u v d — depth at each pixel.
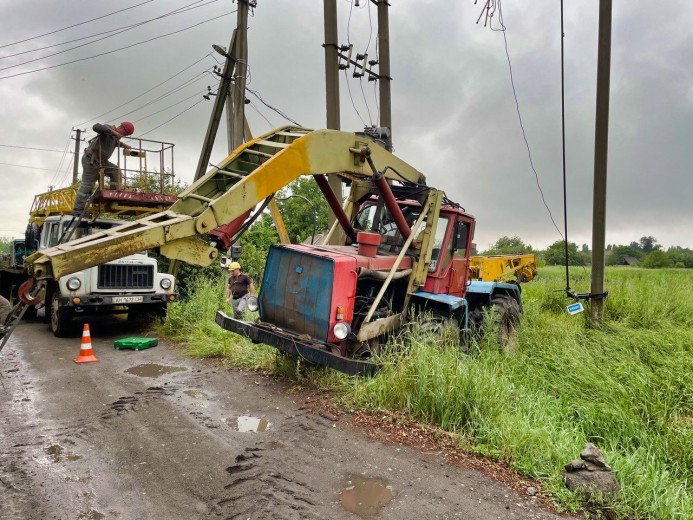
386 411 4.82
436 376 4.80
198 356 7.21
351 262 5.32
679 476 4.09
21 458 3.86
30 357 7.14
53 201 12.09
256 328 5.40
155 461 3.85
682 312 8.45
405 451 4.14
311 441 4.27
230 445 4.16
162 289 9.16
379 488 3.54
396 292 6.48
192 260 4.69
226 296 8.89
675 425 4.67
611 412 4.73
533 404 4.89
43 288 3.94
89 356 6.92
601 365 5.93
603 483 3.54
